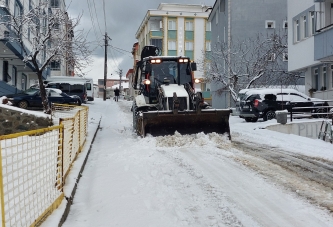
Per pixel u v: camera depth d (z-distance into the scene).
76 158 8.94
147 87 13.34
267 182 7.30
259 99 19.30
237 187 6.95
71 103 24.72
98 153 10.52
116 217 5.30
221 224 5.17
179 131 11.74
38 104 23.06
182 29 58.09
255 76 28.45
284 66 30.86
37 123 13.59
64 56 17.64
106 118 23.09
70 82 33.53
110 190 6.59
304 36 22.34
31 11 17.84
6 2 19.44
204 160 9.21
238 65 30.89
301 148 11.52
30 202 4.34
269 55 29.80
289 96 19.42
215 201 6.14
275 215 5.53
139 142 11.30
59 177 5.74
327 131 14.43
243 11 32.66
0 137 3.54
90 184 7.09
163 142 11.07
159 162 8.89
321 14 20.25
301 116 17.70
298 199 6.26
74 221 5.14
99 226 4.97
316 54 19.14
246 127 17.02
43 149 4.99
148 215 5.38
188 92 12.72
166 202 6.00
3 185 3.75
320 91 21.12
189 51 58.28
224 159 9.41
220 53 32.12
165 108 12.27
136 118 13.52
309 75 22.47
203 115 11.67
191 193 6.55
